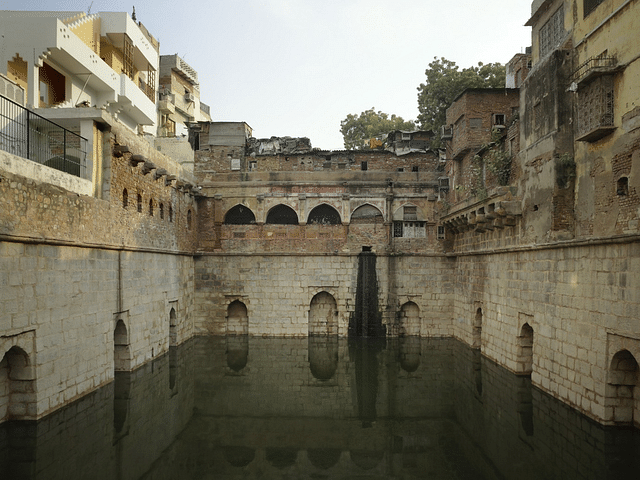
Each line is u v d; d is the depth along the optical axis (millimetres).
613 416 13664
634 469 12000
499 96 26094
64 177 15719
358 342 29531
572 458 13211
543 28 19891
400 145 33969
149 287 22562
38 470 12062
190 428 16234
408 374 22562
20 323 13008
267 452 14422
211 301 30984
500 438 14812
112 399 17266
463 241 28469
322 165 32469
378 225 31516
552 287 17031
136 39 28953
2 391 13438
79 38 23469
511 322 20797
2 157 12414
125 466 12820
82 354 16219
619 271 13203
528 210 19156
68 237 15367
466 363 24172
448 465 13422
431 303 30953
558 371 16578
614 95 14414
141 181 21766
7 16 21344
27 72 21234
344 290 31000
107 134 18594
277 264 30984
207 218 31609
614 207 14305
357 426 16625
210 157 32250
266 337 30688
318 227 31562
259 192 31656
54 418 14250
